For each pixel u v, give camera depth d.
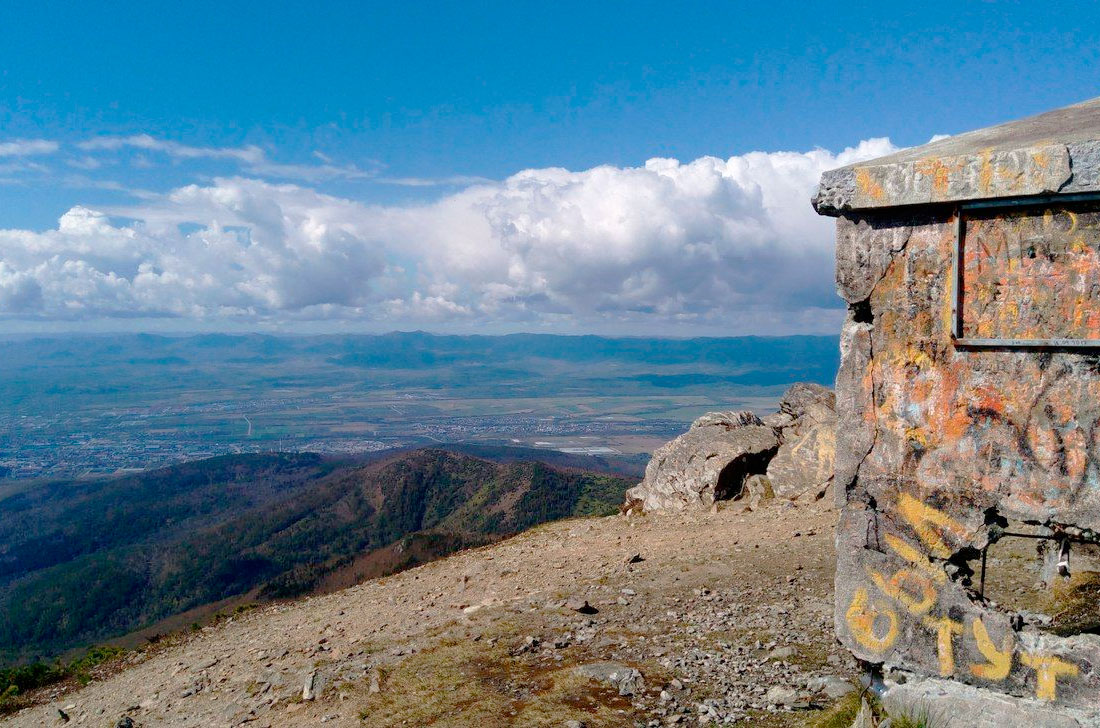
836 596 5.19
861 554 5.07
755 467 17.12
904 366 4.86
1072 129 4.81
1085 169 4.14
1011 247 4.48
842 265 5.06
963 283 4.64
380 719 6.88
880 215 4.90
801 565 11.29
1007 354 4.52
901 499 4.90
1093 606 7.35
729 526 14.87
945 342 4.71
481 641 8.90
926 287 4.76
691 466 17.39
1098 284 4.25
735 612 9.20
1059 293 4.36
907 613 4.89
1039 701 4.45
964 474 4.68
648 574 11.59
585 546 14.86
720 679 6.95
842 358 5.12
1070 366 4.35
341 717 7.09
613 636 8.65
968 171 4.48
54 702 10.79
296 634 11.55
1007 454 4.55
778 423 18.16
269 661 9.83
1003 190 4.38
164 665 11.48
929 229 4.73
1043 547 9.04
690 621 9.01
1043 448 4.44
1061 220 4.32
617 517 17.55
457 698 7.12
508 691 7.15
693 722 6.06
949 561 4.79
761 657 7.48
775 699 6.23
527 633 9.05
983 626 4.62
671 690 6.78
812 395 18.06
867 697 5.06
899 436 4.90
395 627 10.48
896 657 4.94
